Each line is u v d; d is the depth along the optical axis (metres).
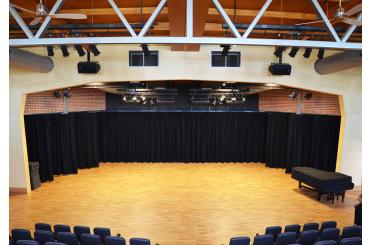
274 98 15.31
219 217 8.76
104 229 6.42
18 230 6.16
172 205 9.77
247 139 16.91
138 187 11.91
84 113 15.02
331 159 12.96
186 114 16.86
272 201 10.25
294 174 11.23
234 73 9.98
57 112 13.03
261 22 8.62
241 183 12.60
